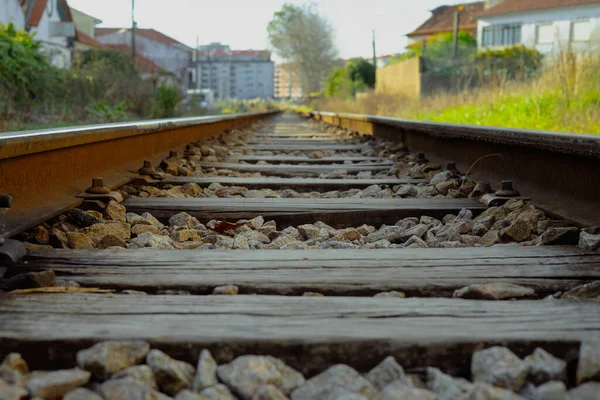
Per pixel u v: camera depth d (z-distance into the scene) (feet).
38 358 5.03
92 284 6.68
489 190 13.30
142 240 9.14
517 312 5.65
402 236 10.16
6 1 107.86
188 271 7.09
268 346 5.04
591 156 9.14
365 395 4.51
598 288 6.41
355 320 5.47
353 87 122.93
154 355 4.78
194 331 5.19
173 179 15.71
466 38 116.47
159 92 66.95
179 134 23.63
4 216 8.35
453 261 7.48
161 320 5.43
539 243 8.64
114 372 4.71
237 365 4.74
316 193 14.69
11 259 7.20
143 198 12.66
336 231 10.68
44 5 123.03
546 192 11.51
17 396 4.19
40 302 5.85
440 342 5.04
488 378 4.66
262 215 11.52
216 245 9.36
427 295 6.69
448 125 16.83
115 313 5.58
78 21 189.57
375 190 14.69
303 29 198.59
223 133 35.22
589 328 5.27
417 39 163.94
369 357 5.05
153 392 4.32
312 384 4.72
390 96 71.97
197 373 4.74
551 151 10.96
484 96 39.86
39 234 8.79
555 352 5.06
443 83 74.49
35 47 50.01
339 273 7.04
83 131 11.68
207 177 16.42
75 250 7.91
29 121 43.34
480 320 5.46
